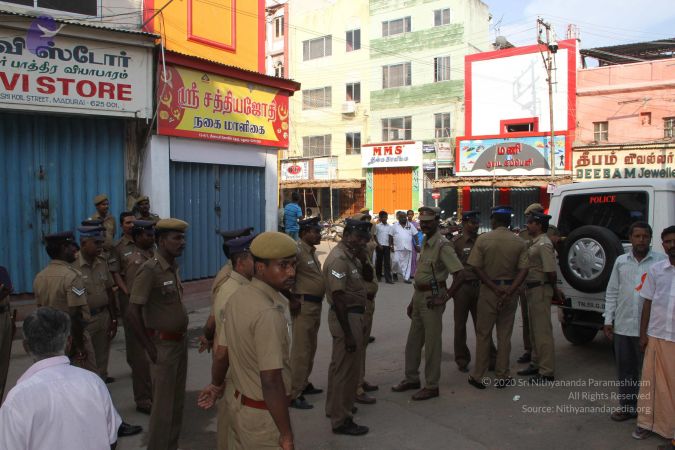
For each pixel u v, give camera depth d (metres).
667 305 4.40
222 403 3.37
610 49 27.77
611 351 7.39
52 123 8.63
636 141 24.19
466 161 27.55
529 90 26.28
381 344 7.83
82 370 2.46
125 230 6.22
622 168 23.47
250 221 11.63
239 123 11.02
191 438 4.69
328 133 34.38
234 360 2.83
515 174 26.19
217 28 10.83
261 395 2.75
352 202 33.25
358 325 4.79
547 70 24.00
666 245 4.37
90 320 4.95
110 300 5.70
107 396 2.45
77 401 2.31
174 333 4.16
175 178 10.05
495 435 4.73
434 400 5.60
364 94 32.97
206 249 10.66
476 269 5.91
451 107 29.92
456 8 29.62
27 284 8.40
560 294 6.56
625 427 4.88
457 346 6.64
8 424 2.18
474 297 6.56
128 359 5.23
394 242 13.70
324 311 10.23
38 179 8.49
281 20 37.38
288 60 35.94
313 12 34.69
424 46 30.69
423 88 30.81
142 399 5.24
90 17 8.84
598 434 4.73
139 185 9.50
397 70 31.75
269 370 2.64
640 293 4.62
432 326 5.61
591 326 6.82
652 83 23.67
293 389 5.37
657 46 27.33
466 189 27.64
